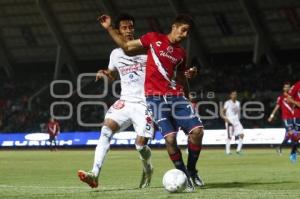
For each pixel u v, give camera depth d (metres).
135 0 137.75
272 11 130.50
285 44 138.88
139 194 26.14
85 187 31.48
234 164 54.03
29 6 147.00
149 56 28.27
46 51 161.00
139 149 30.05
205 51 147.12
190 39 143.12
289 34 135.62
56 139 114.62
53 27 150.00
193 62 150.38
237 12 133.00
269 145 102.50
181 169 27.62
